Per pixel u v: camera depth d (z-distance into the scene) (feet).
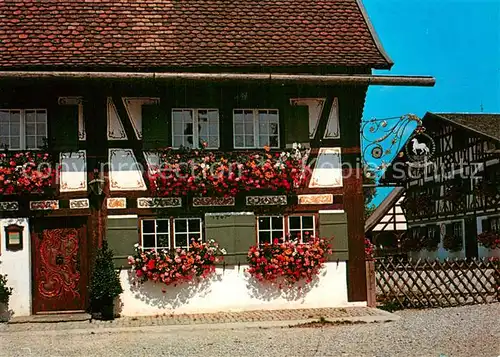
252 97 43.57
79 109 42.09
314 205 43.78
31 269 41.91
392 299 45.29
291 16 47.19
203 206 42.73
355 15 47.85
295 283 43.37
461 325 37.42
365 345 31.78
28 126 42.01
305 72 43.34
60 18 44.68
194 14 46.19
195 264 41.70
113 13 45.44
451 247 107.65
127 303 41.70
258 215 43.39
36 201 41.73
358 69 43.96
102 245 41.57
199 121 43.24
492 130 98.89
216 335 35.50
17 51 41.65
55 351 31.68
